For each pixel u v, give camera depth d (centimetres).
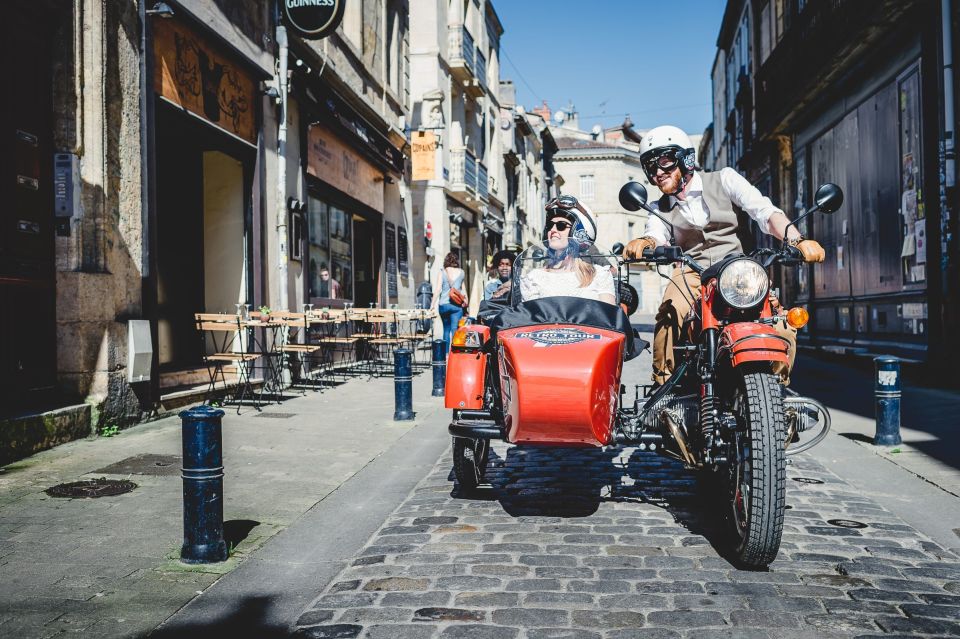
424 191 2175
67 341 643
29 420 575
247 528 423
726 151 3161
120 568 357
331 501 481
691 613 304
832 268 1539
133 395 701
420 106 2184
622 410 431
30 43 612
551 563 364
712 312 374
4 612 306
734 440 359
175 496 473
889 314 1220
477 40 2825
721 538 402
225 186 1014
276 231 1075
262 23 1023
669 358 420
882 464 576
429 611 308
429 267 2116
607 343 381
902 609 308
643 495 495
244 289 1005
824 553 378
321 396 972
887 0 1050
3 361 579
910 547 388
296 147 1156
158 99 773
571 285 452
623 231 5631
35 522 421
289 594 329
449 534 411
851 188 1407
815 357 1541
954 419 743
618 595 323
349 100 1421
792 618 299
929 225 1027
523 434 386
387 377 1223
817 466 579
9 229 586
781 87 1748
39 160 622
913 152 1109
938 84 1003
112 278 674
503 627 292
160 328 923
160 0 756
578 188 5616
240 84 972
